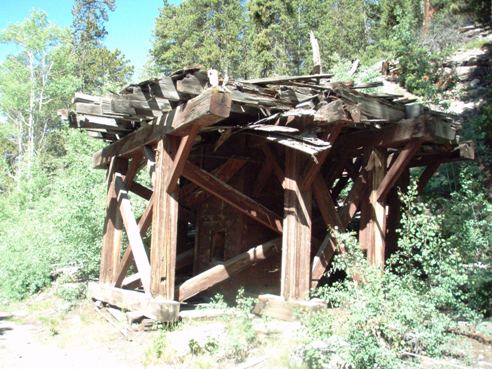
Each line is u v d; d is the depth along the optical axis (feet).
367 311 14.48
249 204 23.95
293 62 111.55
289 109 21.77
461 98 53.62
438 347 16.01
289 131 20.65
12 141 126.62
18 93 116.57
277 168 24.03
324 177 28.35
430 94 42.55
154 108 21.49
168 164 22.26
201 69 19.54
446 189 38.81
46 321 26.96
